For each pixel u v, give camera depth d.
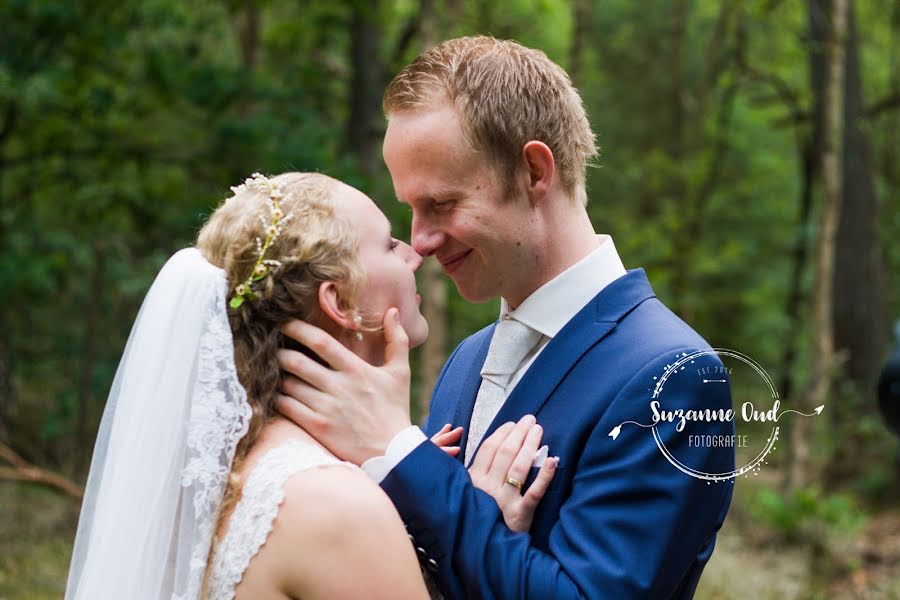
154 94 7.67
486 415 1.95
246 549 1.57
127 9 8.01
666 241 13.30
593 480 1.71
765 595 6.04
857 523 7.29
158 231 8.66
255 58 11.14
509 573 1.64
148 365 1.74
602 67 16.72
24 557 5.81
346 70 11.55
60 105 7.54
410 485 1.69
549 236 1.87
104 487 1.80
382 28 11.41
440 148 1.78
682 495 1.67
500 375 1.95
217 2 9.34
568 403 1.81
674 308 13.19
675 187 15.50
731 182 16.89
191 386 1.70
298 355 1.74
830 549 6.81
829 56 8.16
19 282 7.97
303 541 1.55
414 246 1.85
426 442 1.73
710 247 15.42
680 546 1.67
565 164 1.87
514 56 1.83
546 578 1.62
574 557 1.66
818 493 8.01
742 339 15.37
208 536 1.62
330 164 7.80
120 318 8.22
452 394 2.14
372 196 7.85
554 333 1.89
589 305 1.88
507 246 1.83
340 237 1.75
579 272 1.89
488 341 2.11
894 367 2.23
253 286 1.73
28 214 8.59
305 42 11.34
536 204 1.84
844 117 11.29
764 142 17.20
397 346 1.78
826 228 8.14
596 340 1.83
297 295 1.74
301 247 1.73
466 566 1.66
